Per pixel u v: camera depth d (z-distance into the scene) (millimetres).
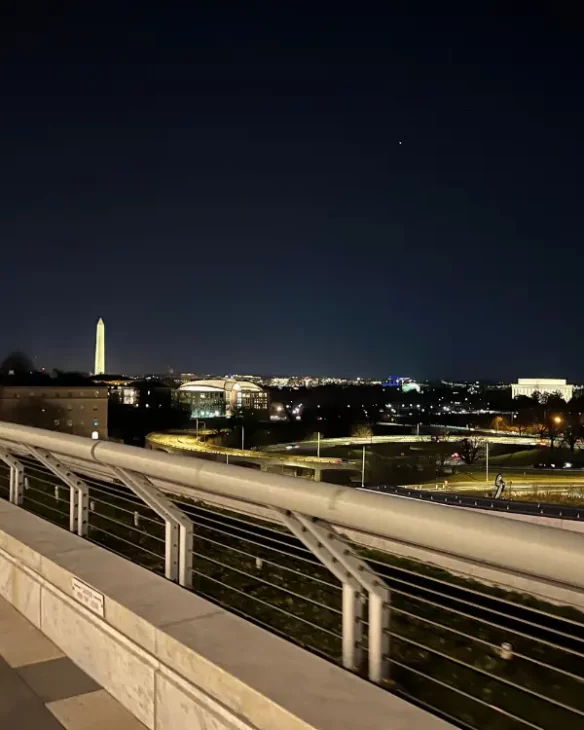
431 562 2422
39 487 7621
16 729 3053
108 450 3865
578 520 21703
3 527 4875
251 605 4066
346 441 125688
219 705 2658
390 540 2326
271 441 132000
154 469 3463
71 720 3135
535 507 25734
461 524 1981
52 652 3898
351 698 2416
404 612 2680
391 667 3090
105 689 3439
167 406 159750
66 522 6117
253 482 2809
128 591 3508
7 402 78688
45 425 81375
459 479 77250
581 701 2896
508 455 107188
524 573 1931
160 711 2998
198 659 2779
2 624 4309
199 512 5406
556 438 124250
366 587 2713
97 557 4145
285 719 2352
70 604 3811
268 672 2615
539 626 2217
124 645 3289
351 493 2383
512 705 2865
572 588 1884
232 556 5027
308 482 2596
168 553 3900
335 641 3482
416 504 2146
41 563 4195
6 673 3625
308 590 4316
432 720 2270
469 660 3287
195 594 3498
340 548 2721
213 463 3113
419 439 129125
